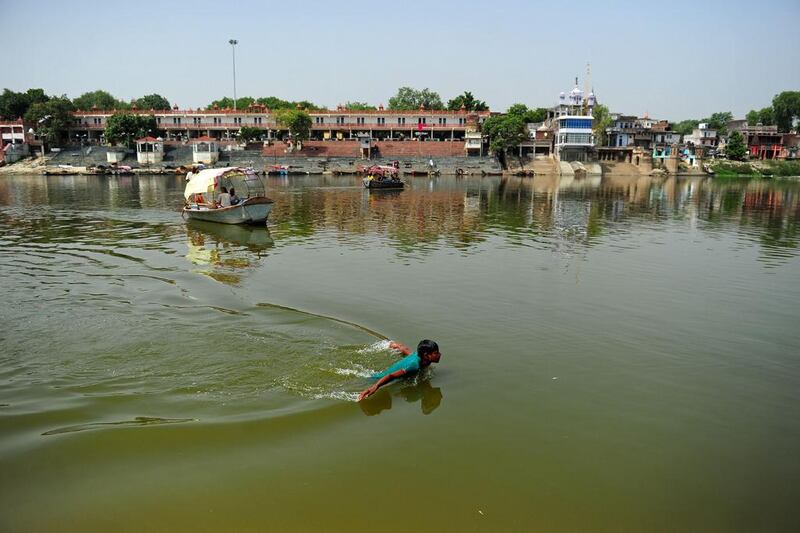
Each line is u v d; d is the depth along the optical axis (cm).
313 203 3988
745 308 1415
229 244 2266
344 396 890
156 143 8481
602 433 805
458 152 9238
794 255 2155
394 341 1129
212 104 12488
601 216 3406
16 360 1003
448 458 737
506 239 2445
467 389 928
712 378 993
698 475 715
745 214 3597
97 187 5447
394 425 812
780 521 635
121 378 938
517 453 752
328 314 1295
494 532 611
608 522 629
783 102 11400
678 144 9719
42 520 614
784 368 1041
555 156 9056
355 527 614
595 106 9875
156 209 3522
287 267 1817
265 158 8544
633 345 1142
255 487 673
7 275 1677
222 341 1099
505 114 10156
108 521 616
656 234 2688
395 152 9231
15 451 725
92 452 729
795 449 777
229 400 868
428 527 616
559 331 1216
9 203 3881
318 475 696
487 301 1433
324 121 9769
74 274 1695
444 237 2478
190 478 686
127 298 1412
